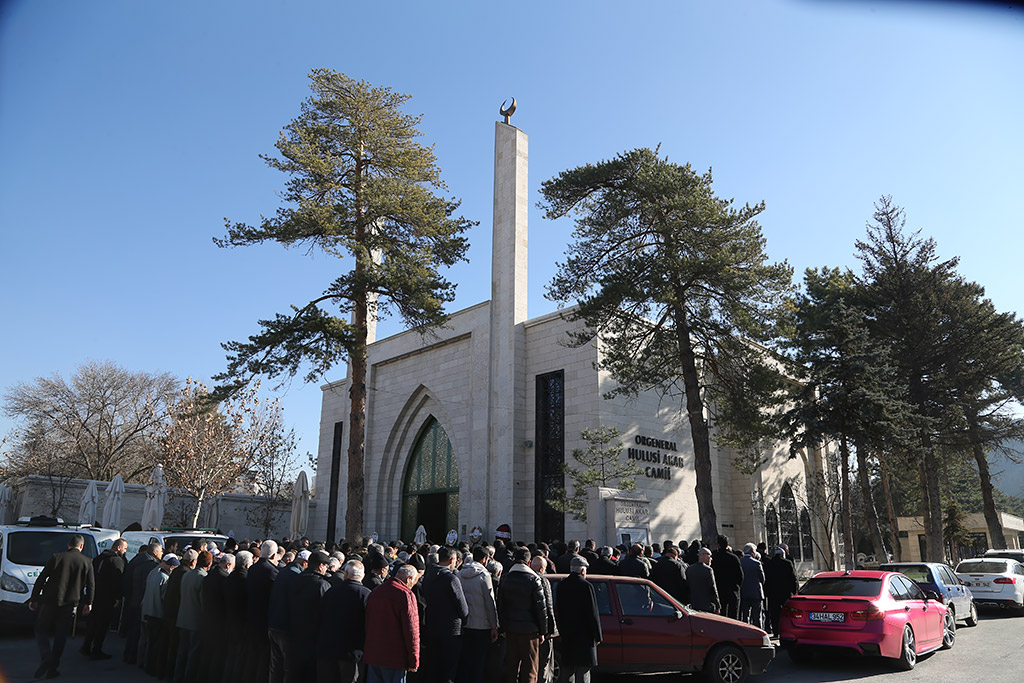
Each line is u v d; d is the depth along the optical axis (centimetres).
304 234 2097
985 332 3106
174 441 3791
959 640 1527
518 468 2927
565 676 867
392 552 1298
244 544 1425
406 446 3662
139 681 1030
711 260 1944
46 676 1014
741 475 3306
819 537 3778
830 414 2541
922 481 3359
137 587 1199
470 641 865
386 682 718
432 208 2281
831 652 1282
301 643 805
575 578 881
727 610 1331
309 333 2017
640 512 2395
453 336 3394
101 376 4772
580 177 2131
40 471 4059
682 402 3031
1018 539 6475
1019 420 3272
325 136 2336
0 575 1335
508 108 3391
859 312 2756
